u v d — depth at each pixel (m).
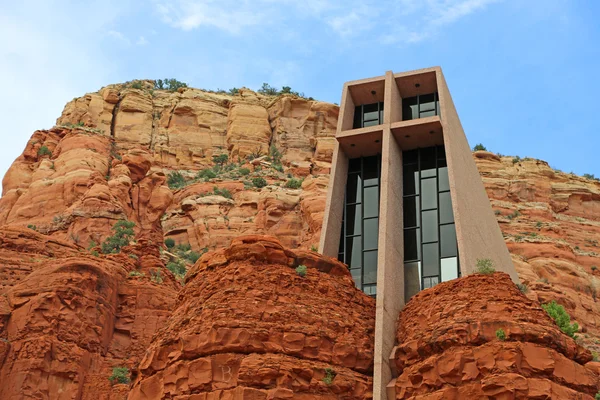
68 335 58.28
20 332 57.44
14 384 54.84
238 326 34.91
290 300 36.50
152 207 89.12
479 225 45.91
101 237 80.12
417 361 34.91
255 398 33.09
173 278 69.75
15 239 67.81
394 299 39.03
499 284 35.53
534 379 31.83
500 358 32.44
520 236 94.69
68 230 81.25
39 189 88.44
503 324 33.38
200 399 33.69
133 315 63.50
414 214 43.72
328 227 43.31
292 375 34.03
